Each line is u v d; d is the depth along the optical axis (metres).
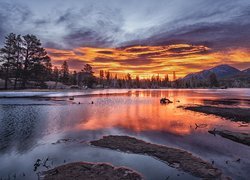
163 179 9.28
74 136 16.19
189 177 9.52
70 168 10.12
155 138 16.22
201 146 14.27
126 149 13.12
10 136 15.91
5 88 58.50
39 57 70.25
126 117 25.77
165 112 30.89
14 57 63.12
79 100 48.00
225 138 16.34
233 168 10.61
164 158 11.69
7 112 26.91
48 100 43.09
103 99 53.75
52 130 18.00
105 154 12.27
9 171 9.87
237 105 41.59
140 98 60.81
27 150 12.84
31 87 70.88
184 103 46.19
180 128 19.83
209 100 54.75
